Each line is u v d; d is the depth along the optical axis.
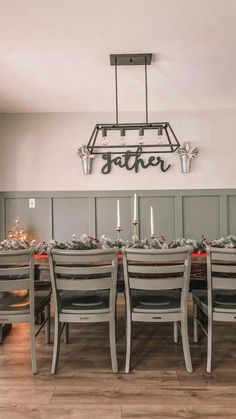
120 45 2.49
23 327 2.92
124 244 2.54
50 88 3.40
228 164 4.21
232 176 4.21
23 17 2.13
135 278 2.06
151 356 2.32
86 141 4.26
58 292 2.09
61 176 4.26
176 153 4.21
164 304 2.12
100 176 4.25
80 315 2.07
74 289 2.04
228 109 4.19
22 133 4.25
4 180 4.25
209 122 4.21
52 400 1.79
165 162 4.22
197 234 4.22
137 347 2.47
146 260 1.99
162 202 4.24
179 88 3.44
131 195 4.23
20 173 4.26
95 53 2.62
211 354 2.07
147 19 2.16
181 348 2.45
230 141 4.20
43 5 2.01
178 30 2.30
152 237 2.76
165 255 1.97
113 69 2.93
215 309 2.06
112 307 2.08
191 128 4.21
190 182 4.21
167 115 4.21
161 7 2.04
